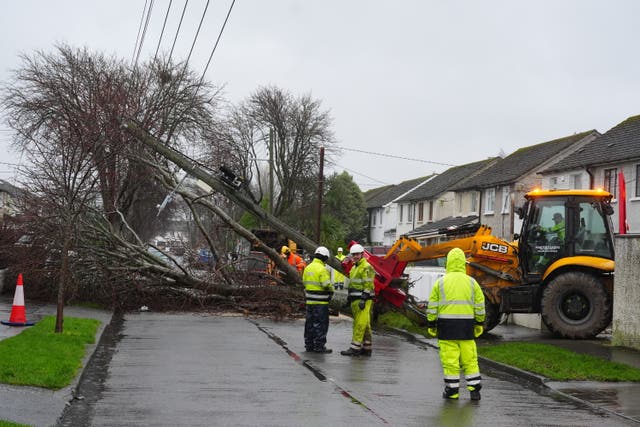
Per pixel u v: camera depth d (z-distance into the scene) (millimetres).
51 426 7625
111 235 21656
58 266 21250
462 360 10281
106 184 21438
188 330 17969
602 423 8797
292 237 22000
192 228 34938
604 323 16812
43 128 28656
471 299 10328
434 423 8633
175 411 8930
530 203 17859
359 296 14492
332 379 11586
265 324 19953
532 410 9531
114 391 10148
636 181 34188
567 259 17156
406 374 12312
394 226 70625
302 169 58531
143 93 27500
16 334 14039
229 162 33750
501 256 17734
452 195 59281
